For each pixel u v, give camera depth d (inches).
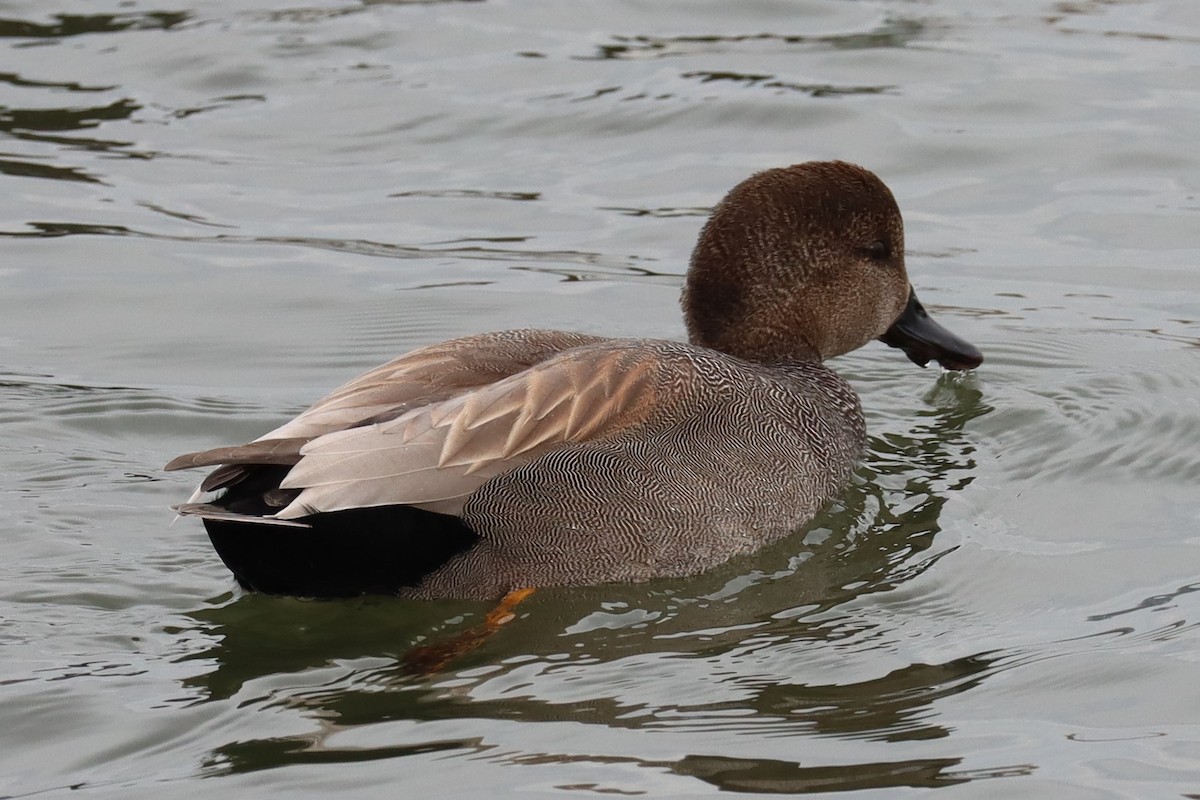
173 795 332.8
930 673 384.8
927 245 693.3
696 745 351.6
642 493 424.2
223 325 622.5
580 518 418.3
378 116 796.6
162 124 788.0
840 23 894.4
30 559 439.8
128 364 587.8
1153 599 421.4
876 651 396.5
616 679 382.0
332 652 395.2
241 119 793.6
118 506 474.9
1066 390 569.0
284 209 721.0
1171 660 388.5
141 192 730.8
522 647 398.6
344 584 406.0
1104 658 390.3
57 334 610.9
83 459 507.8
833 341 528.4
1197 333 616.4
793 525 457.4
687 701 371.2
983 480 499.2
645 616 415.8
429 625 411.8
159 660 390.3
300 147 772.6
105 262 671.1
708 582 434.0
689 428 436.5
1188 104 794.2
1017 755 348.8
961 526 466.9
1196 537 457.4
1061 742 354.3
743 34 882.8
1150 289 655.1
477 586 416.5
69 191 729.0
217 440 529.3
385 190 737.0
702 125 784.9
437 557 409.4
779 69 838.5
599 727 359.3
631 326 623.8
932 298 651.5
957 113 791.7
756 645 399.2
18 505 472.7
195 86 822.5
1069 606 419.2
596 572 423.2
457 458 402.0
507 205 725.9
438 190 735.7
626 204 724.7
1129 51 853.2
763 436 451.8
